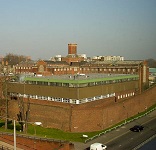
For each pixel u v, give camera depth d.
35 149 39.94
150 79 117.81
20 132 53.62
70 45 157.38
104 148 43.78
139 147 45.44
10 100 64.62
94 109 56.00
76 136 52.19
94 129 55.88
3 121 63.94
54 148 37.56
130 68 99.19
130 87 81.88
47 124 58.41
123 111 65.00
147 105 77.88
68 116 55.41
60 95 61.44
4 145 39.53
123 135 52.69
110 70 108.00
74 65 134.12
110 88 70.44
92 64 122.38
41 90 64.94
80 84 60.09
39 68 125.56
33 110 60.50
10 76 79.88
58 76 74.06
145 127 58.47
